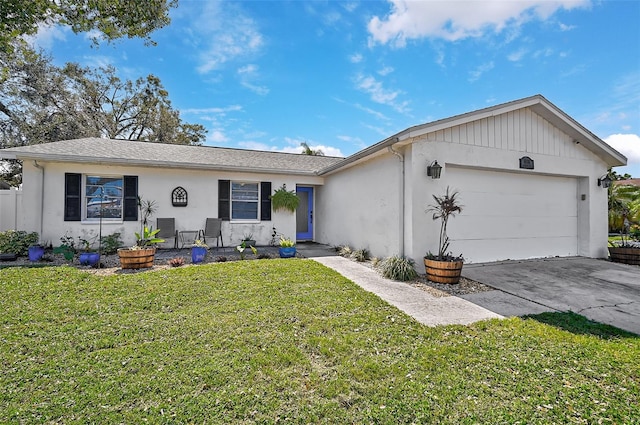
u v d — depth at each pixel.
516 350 3.17
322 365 2.86
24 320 3.76
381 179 7.65
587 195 8.69
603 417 2.19
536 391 2.48
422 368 2.81
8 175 16.41
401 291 5.27
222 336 3.40
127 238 8.84
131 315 3.97
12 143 14.50
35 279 5.35
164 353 3.02
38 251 7.05
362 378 2.64
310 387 2.51
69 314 3.98
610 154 8.55
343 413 2.21
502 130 7.42
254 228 10.38
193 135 24.83
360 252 8.10
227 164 9.77
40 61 14.05
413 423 2.12
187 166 9.06
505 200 7.78
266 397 2.38
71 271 5.89
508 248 7.78
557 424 2.12
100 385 2.49
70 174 8.30
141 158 8.98
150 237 7.11
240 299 4.62
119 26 5.79
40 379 2.56
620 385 2.58
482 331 3.67
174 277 5.69
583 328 3.79
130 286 5.13
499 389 2.51
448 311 4.37
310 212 12.13
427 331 3.63
